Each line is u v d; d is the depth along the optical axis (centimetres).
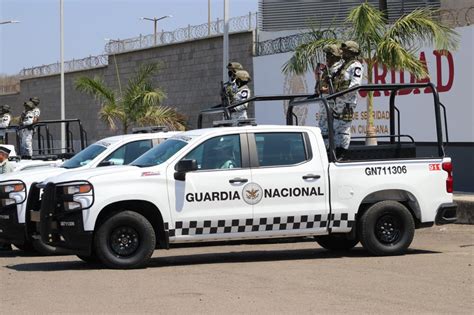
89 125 3947
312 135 1177
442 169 1220
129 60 3584
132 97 2825
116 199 1092
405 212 1195
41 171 1359
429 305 839
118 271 1084
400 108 2167
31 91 4516
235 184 1130
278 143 1163
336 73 1278
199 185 1120
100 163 1363
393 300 865
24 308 842
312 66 1997
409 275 1022
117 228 1100
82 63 3878
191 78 3209
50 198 1112
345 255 1234
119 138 1407
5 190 1323
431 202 1211
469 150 2022
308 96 1343
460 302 853
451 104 2050
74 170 1185
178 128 2902
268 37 2853
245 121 1191
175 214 1112
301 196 1154
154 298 884
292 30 2811
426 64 2089
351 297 880
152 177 1107
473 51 1992
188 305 845
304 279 999
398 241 1200
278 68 2584
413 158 1210
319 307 829
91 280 1012
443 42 1909
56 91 4266
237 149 1147
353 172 1178
